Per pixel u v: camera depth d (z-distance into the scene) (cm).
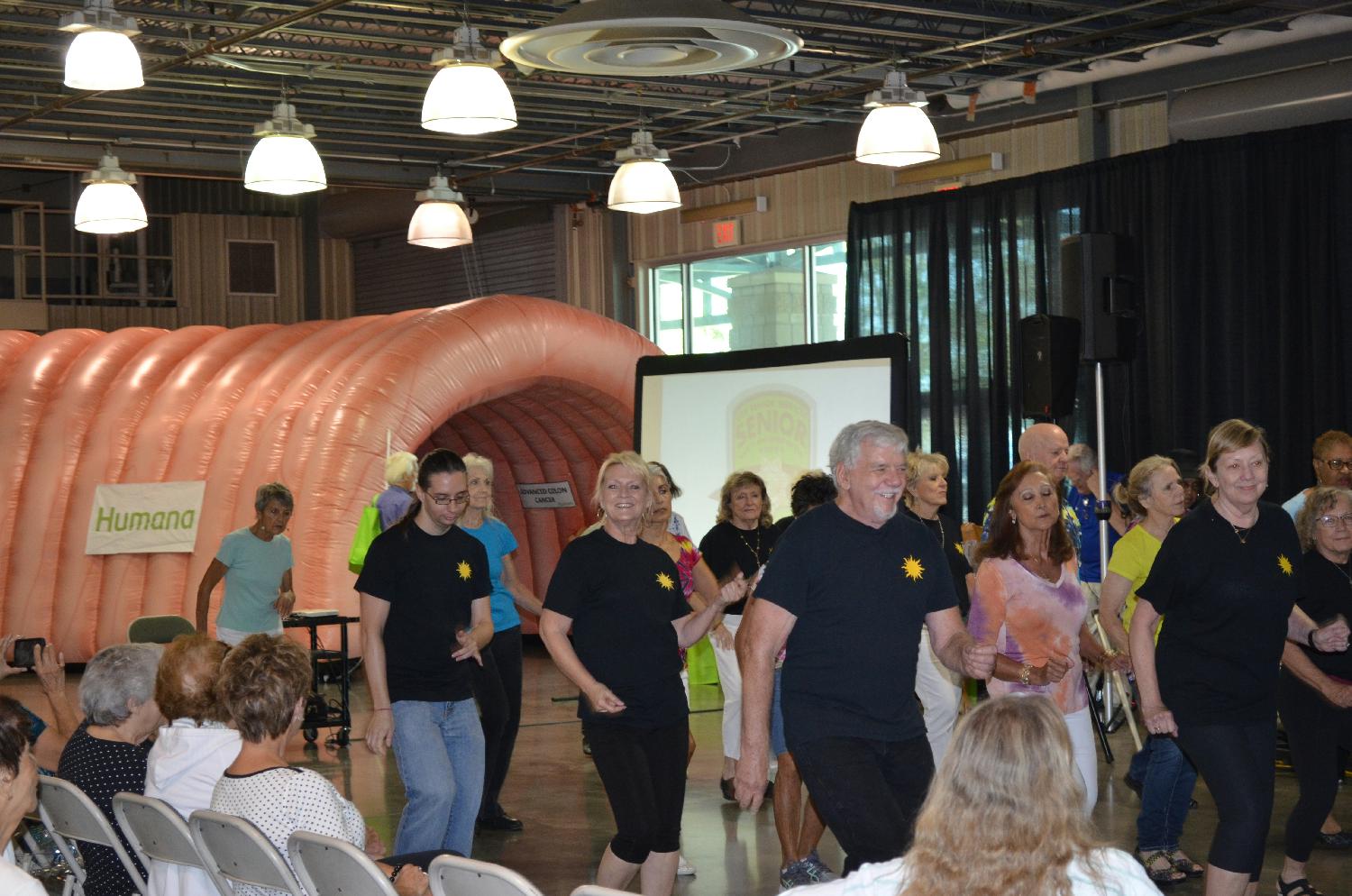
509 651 632
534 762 782
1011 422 1173
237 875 331
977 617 461
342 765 790
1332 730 479
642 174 827
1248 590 403
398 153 1327
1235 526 410
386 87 1095
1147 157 1067
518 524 1264
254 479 1027
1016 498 464
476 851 596
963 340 1207
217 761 375
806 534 374
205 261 1777
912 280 1234
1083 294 806
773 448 645
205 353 1173
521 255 1620
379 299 1819
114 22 641
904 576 374
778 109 1146
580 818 651
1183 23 978
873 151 753
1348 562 514
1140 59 1052
